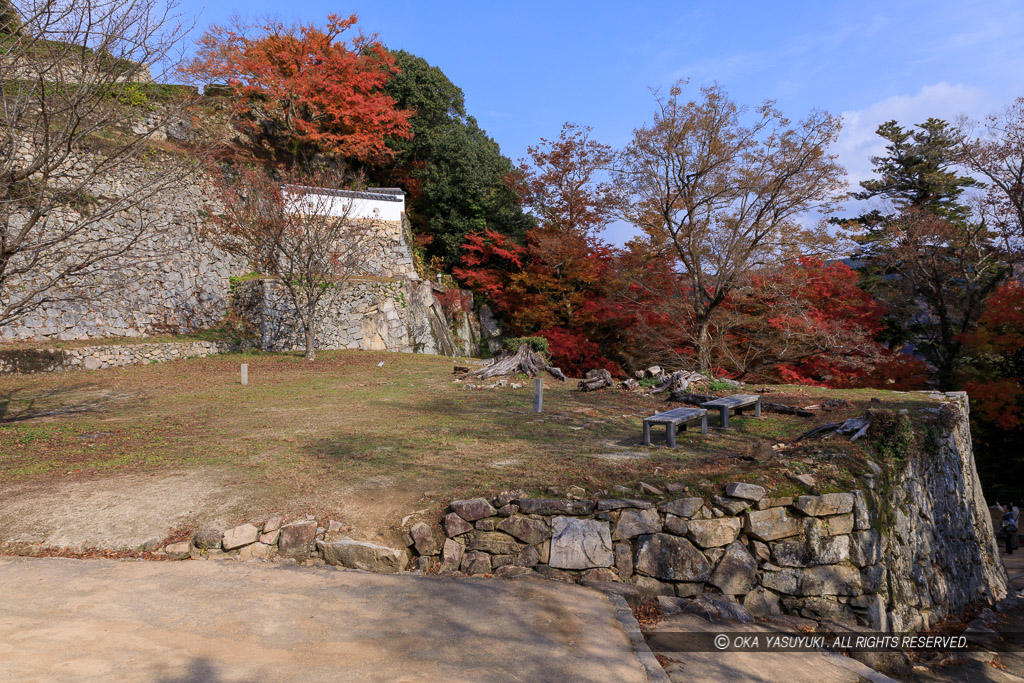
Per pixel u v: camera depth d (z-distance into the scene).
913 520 8.70
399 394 15.59
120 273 21.17
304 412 13.11
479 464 8.52
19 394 15.01
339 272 24.59
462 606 5.47
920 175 35.19
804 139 20.59
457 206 33.69
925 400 14.22
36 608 5.04
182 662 4.18
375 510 7.04
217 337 23.36
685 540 6.54
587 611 5.56
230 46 25.41
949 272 27.33
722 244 21.88
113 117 11.48
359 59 28.30
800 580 6.55
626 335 28.86
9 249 10.45
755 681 4.90
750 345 24.77
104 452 9.66
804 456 8.27
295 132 28.72
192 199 24.80
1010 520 17.91
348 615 5.14
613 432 10.91
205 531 6.52
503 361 18.92
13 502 7.41
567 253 27.70
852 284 24.81
